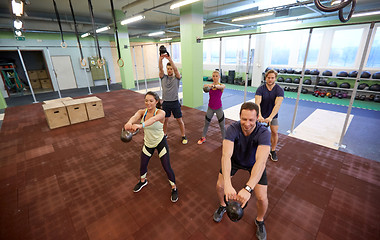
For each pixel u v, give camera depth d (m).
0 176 2.73
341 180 2.49
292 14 6.99
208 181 2.55
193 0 3.86
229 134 1.46
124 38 9.29
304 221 1.90
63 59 10.34
